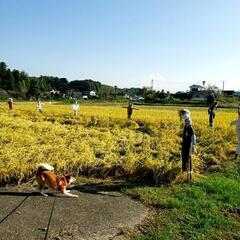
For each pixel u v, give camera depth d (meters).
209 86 132.62
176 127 24.53
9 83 136.38
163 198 10.21
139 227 8.28
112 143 16.62
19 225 8.02
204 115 39.84
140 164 12.73
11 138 16.33
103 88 150.88
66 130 20.56
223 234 8.02
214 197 10.35
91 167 12.50
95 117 31.03
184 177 11.91
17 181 11.12
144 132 23.17
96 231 7.96
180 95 113.62
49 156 13.02
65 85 184.00
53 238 7.50
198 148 16.50
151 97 106.38
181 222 8.57
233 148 17.70
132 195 10.52
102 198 10.16
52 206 9.27
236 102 96.50
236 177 12.86
